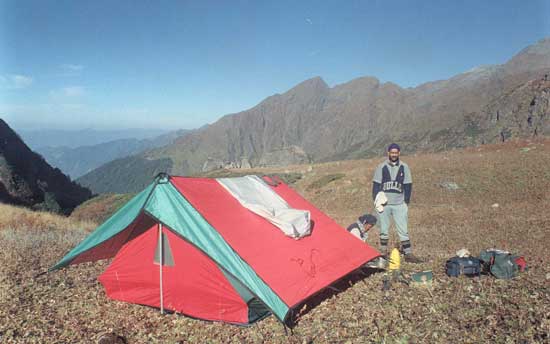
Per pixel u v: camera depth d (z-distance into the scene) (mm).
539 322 5484
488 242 13875
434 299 6719
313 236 8219
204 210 7094
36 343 5887
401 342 5371
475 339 5270
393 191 8891
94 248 7371
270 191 9047
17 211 21609
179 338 6078
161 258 7066
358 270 8570
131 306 7391
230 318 6641
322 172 47125
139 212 6887
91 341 5941
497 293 6719
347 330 5926
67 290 8117
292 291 6492
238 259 6570
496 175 28203
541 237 13945
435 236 15727
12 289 8000
